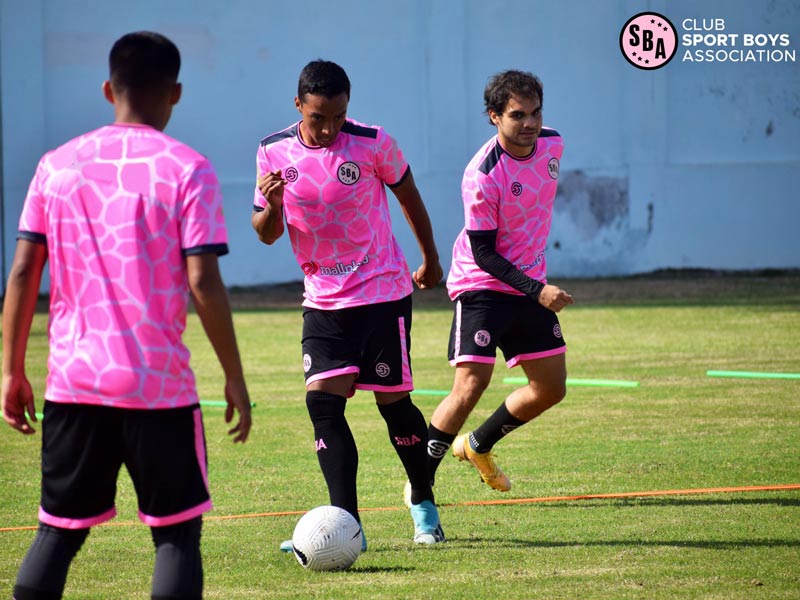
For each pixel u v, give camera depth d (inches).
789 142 2773.1
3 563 624.7
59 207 425.4
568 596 532.7
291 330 1948.8
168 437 420.8
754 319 1900.8
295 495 804.0
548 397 743.1
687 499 749.9
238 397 425.7
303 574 588.7
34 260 434.9
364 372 651.5
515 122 688.4
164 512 424.2
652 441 962.1
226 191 2765.7
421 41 2773.1
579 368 1432.1
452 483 836.0
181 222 415.5
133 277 415.5
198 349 1722.4
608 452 921.5
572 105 2770.7
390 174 655.1
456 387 726.5
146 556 639.8
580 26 2751.0
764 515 697.6
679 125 2778.1
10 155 2704.2
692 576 563.2
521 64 2765.7
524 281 681.6
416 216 681.6
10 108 2694.4
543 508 740.7
